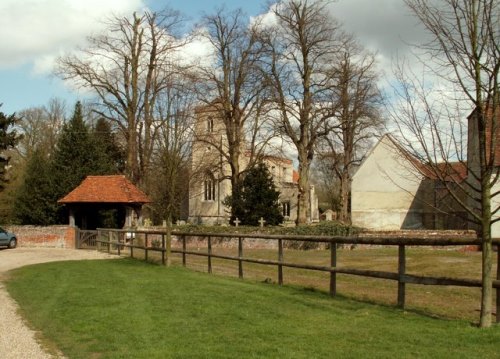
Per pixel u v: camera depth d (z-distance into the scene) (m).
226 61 44.41
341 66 40.91
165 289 12.84
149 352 7.06
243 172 44.78
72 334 8.51
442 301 11.08
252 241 34.31
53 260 25.56
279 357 6.61
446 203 11.00
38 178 40.53
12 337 8.52
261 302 10.68
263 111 41.97
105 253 29.47
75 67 41.91
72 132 41.88
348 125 42.56
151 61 39.66
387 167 45.50
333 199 72.12
